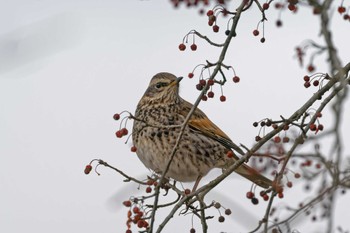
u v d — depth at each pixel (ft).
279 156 36.70
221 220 36.27
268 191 33.14
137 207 35.09
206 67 32.94
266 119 34.27
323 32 33.01
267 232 31.48
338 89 33.01
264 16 34.58
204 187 34.81
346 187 34.40
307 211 35.55
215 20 34.99
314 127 34.27
